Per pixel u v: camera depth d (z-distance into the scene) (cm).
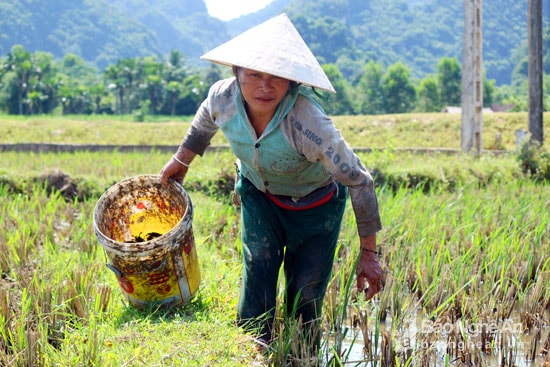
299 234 415
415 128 2455
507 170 1189
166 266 431
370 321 527
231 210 812
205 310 442
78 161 1469
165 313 439
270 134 370
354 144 2386
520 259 625
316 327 427
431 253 633
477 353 448
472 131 1603
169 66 10581
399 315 520
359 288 407
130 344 379
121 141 2666
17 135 2692
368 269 397
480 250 649
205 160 1364
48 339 426
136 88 10125
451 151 1830
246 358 377
